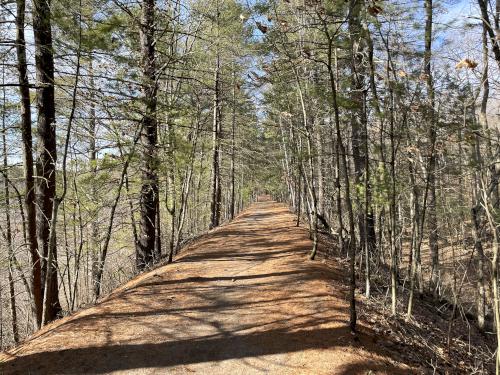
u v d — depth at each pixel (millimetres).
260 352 4961
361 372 4445
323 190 17016
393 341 5688
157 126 9461
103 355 4867
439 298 10086
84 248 11453
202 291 7457
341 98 6441
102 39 6855
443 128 6758
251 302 6738
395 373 4629
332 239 14406
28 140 7879
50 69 7543
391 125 6855
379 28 6379
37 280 7664
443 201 10625
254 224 18922
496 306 4395
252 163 28078
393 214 6930
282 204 38750
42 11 6570
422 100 6910
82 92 7625
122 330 5633
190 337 5426
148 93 9055
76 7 6645
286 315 6062
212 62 16078
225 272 8844
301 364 4625
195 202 22625
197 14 11062
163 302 6852
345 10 5855
